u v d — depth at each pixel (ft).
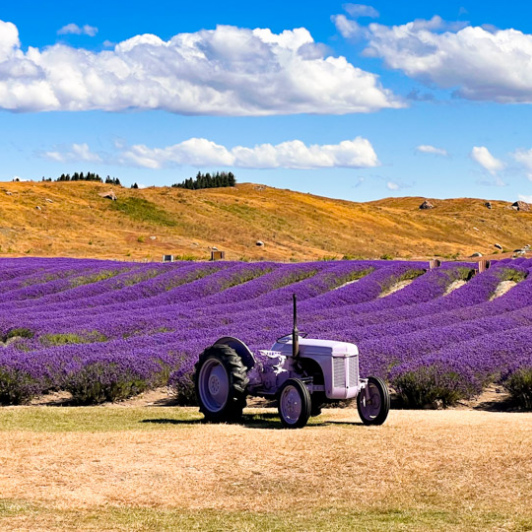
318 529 26.58
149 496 30.81
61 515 28.25
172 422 48.24
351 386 46.03
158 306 118.52
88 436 41.78
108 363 62.44
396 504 29.50
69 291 133.08
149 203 420.36
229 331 83.15
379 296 130.00
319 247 412.36
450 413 53.16
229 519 27.96
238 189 602.03
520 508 28.68
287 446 38.42
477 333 82.43
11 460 36.06
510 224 588.50
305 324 88.12
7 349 71.15
